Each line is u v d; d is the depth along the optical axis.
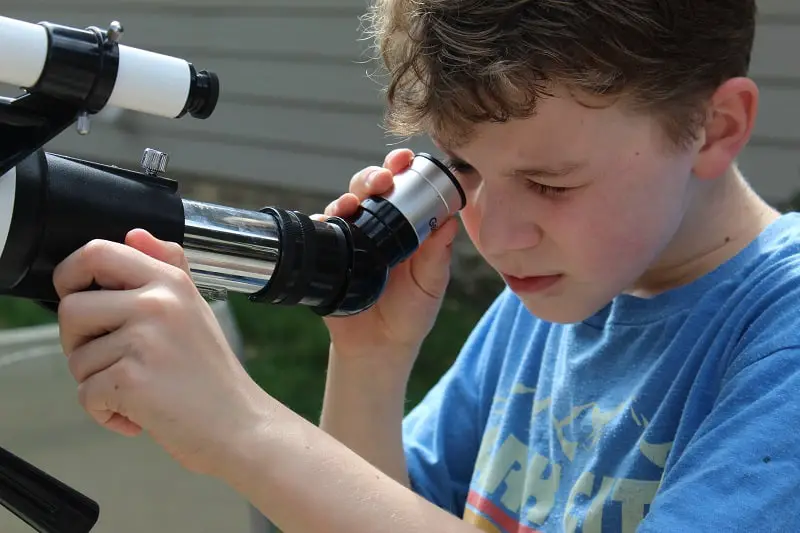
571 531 0.98
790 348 0.81
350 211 0.98
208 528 1.41
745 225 0.99
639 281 1.03
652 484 0.92
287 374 3.09
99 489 1.37
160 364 0.72
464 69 0.84
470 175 1.04
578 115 0.84
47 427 1.35
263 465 0.74
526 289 0.95
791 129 2.99
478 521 1.11
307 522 0.75
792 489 0.74
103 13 4.77
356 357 1.16
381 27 1.00
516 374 1.18
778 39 2.96
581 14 0.82
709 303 0.95
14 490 0.74
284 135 4.29
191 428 0.73
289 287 0.87
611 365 1.03
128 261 0.72
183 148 4.62
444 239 1.09
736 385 0.82
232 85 4.40
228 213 0.83
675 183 0.91
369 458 1.15
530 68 0.82
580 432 1.03
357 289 0.93
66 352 0.75
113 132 4.81
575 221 0.88
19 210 0.69
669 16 0.85
